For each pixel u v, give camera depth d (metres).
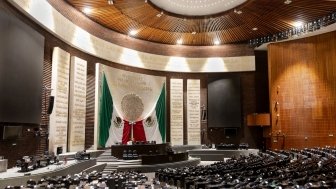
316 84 19.05
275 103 20.47
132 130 19.42
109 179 8.23
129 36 20.28
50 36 13.58
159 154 15.55
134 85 20.02
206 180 8.09
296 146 19.36
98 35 17.89
